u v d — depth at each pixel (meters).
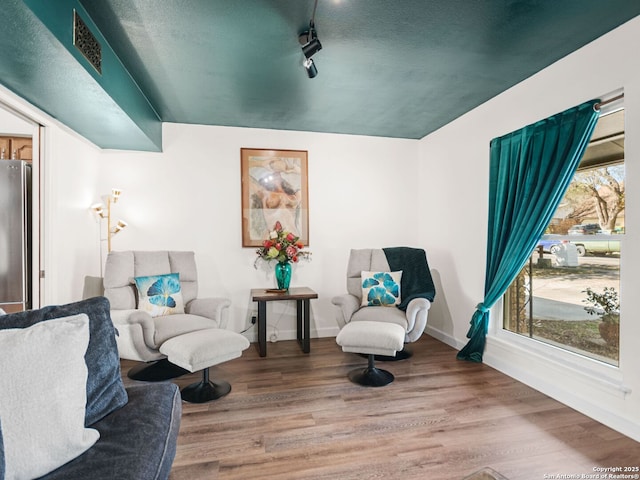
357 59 2.32
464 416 2.17
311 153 3.94
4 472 0.91
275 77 2.57
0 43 1.54
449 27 1.98
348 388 2.59
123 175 3.42
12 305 2.53
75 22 1.68
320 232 3.97
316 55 2.27
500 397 2.42
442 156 3.78
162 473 1.12
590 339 2.31
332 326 4.00
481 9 1.82
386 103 3.11
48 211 2.48
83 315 1.33
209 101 3.01
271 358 3.25
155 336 2.46
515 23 1.95
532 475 1.63
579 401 2.21
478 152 3.21
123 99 2.35
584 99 2.21
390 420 2.12
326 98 2.98
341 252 4.03
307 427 2.05
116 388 1.41
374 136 4.12
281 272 3.49
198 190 3.62
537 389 2.53
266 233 3.79
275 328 3.83
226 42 2.09
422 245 4.21
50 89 2.01
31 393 1.06
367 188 4.11
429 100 3.06
